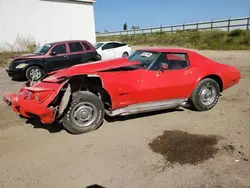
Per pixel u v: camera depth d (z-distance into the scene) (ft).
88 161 9.27
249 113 14.35
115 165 8.92
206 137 11.13
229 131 11.75
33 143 10.98
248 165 8.66
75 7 61.21
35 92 10.84
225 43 67.21
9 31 51.37
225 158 9.18
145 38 99.66
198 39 76.89
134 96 12.63
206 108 14.99
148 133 11.81
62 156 9.71
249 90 20.21
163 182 7.79
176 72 13.70
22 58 27.43
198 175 8.12
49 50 28.71
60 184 7.85
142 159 9.29
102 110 12.22
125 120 13.66
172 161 9.09
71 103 11.27
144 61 13.73
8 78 29.96
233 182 7.68
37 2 54.44
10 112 15.52
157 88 13.02
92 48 32.30
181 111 15.10
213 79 15.19
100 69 11.93
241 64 35.68
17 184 7.90
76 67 12.34
